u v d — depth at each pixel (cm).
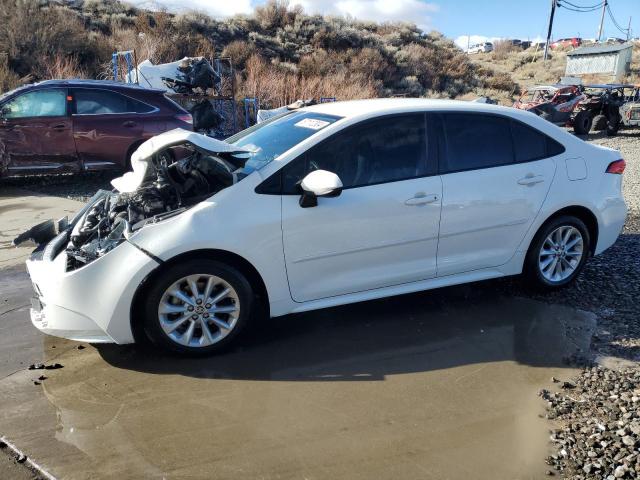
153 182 405
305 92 1853
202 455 279
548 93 2061
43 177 1070
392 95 2425
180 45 2114
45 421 306
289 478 264
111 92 969
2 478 262
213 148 380
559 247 486
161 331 365
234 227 367
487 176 442
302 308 400
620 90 2114
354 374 359
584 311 457
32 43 1684
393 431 300
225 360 377
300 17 2805
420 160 426
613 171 505
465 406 324
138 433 296
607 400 329
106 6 2280
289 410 319
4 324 436
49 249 400
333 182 364
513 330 422
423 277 435
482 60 5119
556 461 277
